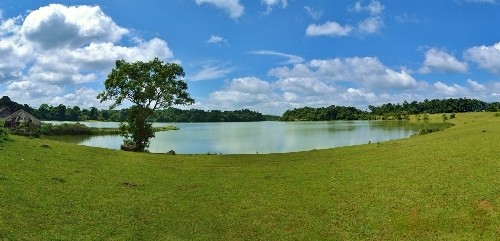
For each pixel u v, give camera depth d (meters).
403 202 23.81
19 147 37.94
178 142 95.25
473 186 24.53
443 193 24.22
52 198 23.33
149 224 21.45
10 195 22.33
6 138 41.38
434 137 54.03
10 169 28.27
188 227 21.50
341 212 23.48
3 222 18.55
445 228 20.05
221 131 151.25
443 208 22.17
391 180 28.62
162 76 59.28
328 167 36.06
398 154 39.47
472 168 28.56
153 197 26.30
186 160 43.03
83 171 31.88
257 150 73.12
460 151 35.62
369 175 31.03
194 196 27.19
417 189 25.69
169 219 22.44
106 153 44.59
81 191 25.73
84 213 21.83
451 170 28.98
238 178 32.94
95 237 18.97
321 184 29.62
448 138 48.50
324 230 21.23
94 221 20.92
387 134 107.94
